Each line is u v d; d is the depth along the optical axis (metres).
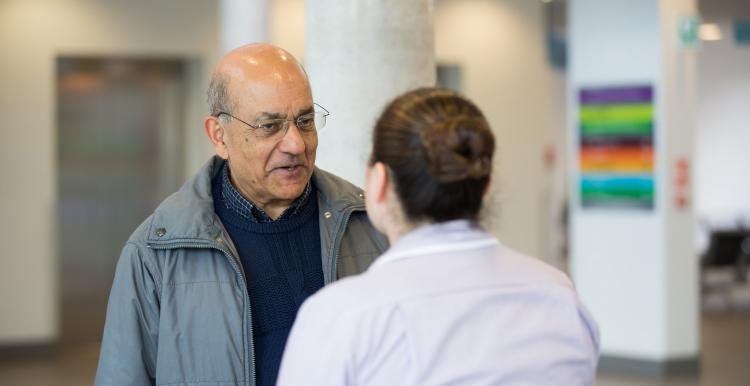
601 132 8.17
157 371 2.34
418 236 1.80
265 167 2.40
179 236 2.36
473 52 10.82
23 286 8.91
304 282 2.46
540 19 11.16
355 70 3.84
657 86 7.93
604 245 8.23
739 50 17.88
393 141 1.79
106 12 9.12
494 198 1.87
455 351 1.73
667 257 8.03
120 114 9.46
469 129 1.77
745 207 17.97
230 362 2.33
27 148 8.91
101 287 9.41
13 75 8.85
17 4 8.85
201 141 9.62
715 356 9.04
